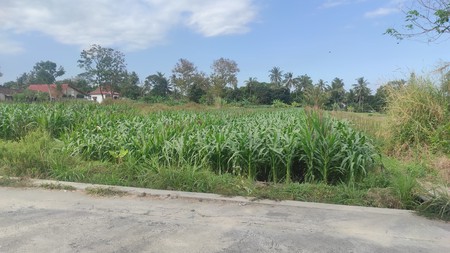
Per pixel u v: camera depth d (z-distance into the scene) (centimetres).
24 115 1170
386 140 946
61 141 873
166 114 1473
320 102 859
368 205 514
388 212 479
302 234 405
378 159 723
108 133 855
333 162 641
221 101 4622
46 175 648
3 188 577
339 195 536
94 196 544
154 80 8819
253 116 1608
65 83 8294
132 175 642
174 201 523
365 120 1216
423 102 911
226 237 395
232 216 462
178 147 699
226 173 657
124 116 1202
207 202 519
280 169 682
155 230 413
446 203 462
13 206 494
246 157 674
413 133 900
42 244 371
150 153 712
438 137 845
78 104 1803
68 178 632
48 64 9900
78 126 1016
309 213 474
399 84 990
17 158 686
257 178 701
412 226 431
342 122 782
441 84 934
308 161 643
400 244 381
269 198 534
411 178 562
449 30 751
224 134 739
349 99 6275
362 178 625
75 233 401
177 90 8481
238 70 8125
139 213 471
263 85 8231
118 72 7881
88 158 791
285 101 8044
